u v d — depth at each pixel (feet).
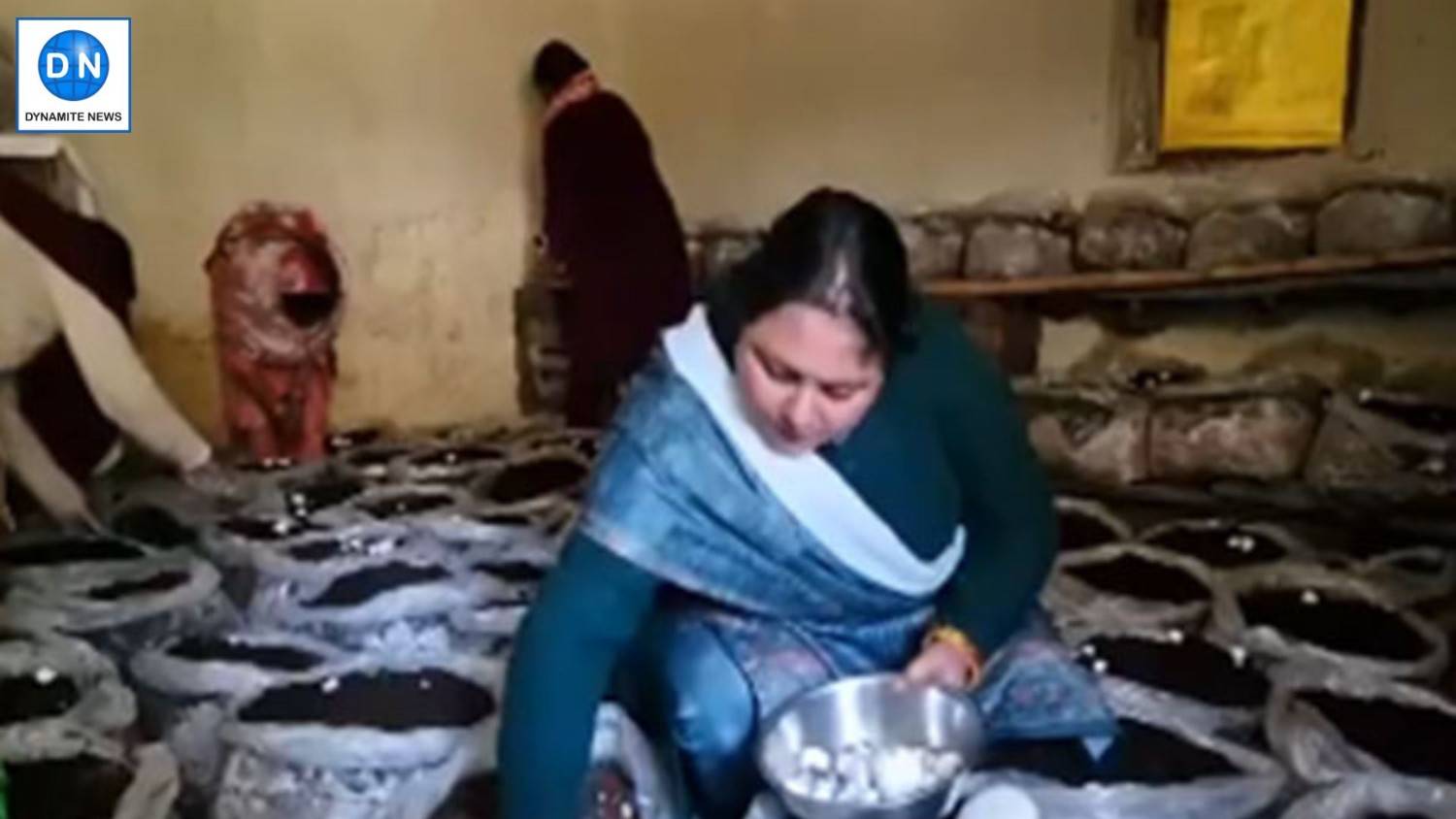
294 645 6.52
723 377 4.19
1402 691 5.75
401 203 10.94
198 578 7.07
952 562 4.79
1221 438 9.25
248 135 10.01
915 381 4.45
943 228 10.86
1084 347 10.69
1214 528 8.20
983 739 4.63
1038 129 10.73
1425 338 9.61
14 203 7.77
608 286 10.44
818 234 3.80
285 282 9.27
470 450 10.05
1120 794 4.80
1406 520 8.45
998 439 4.66
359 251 10.77
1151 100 10.27
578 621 4.15
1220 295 10.02
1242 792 4.96
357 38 10.50
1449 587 7.18
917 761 4.49
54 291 7.86
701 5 11.67
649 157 10.59
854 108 11.33
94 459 8.30
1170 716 5.59
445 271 11.28
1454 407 9.00
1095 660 6.20
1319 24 9.68
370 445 10.23
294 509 8.50
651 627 4.91
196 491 8.66
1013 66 10.71
